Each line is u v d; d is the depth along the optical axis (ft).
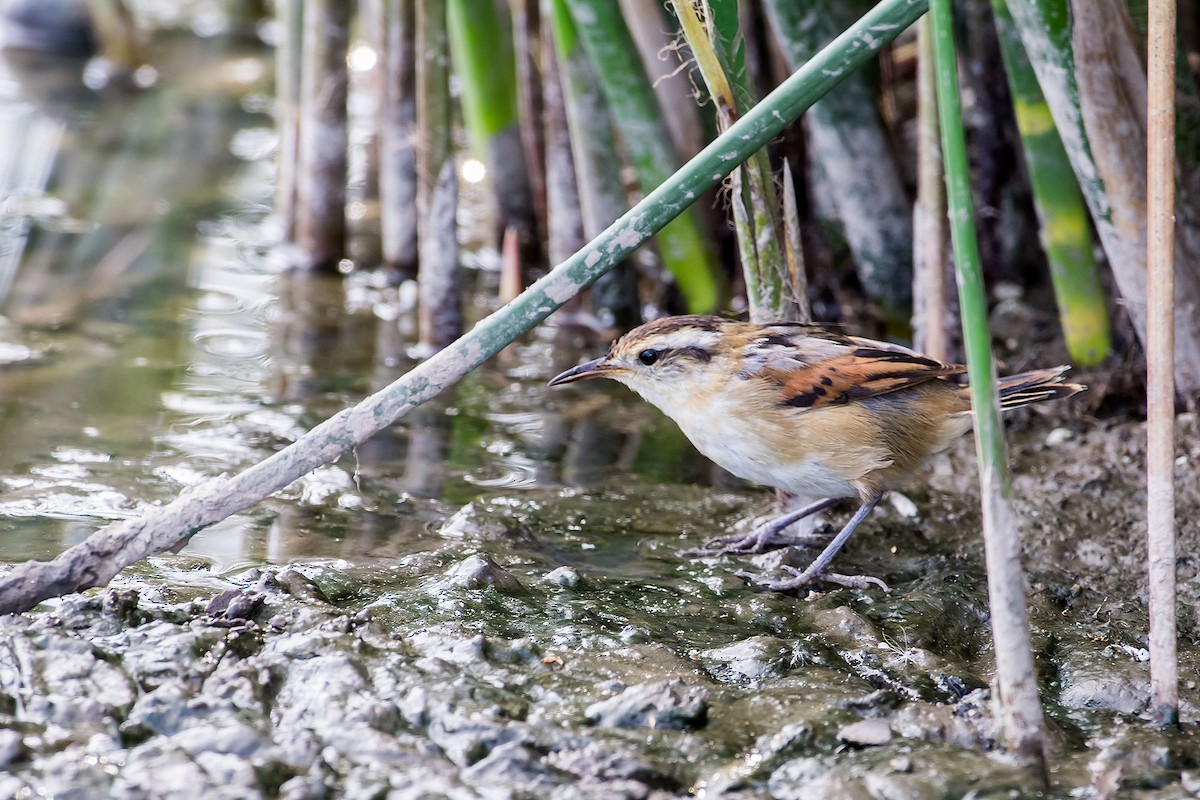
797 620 30.42
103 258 55.83
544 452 40.86
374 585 30.68
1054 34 34.78
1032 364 45.65
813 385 31.73
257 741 23.94
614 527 35.78
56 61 80.79
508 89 53.67
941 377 32.63
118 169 66.23
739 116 29.91
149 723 24.43
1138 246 36.70
